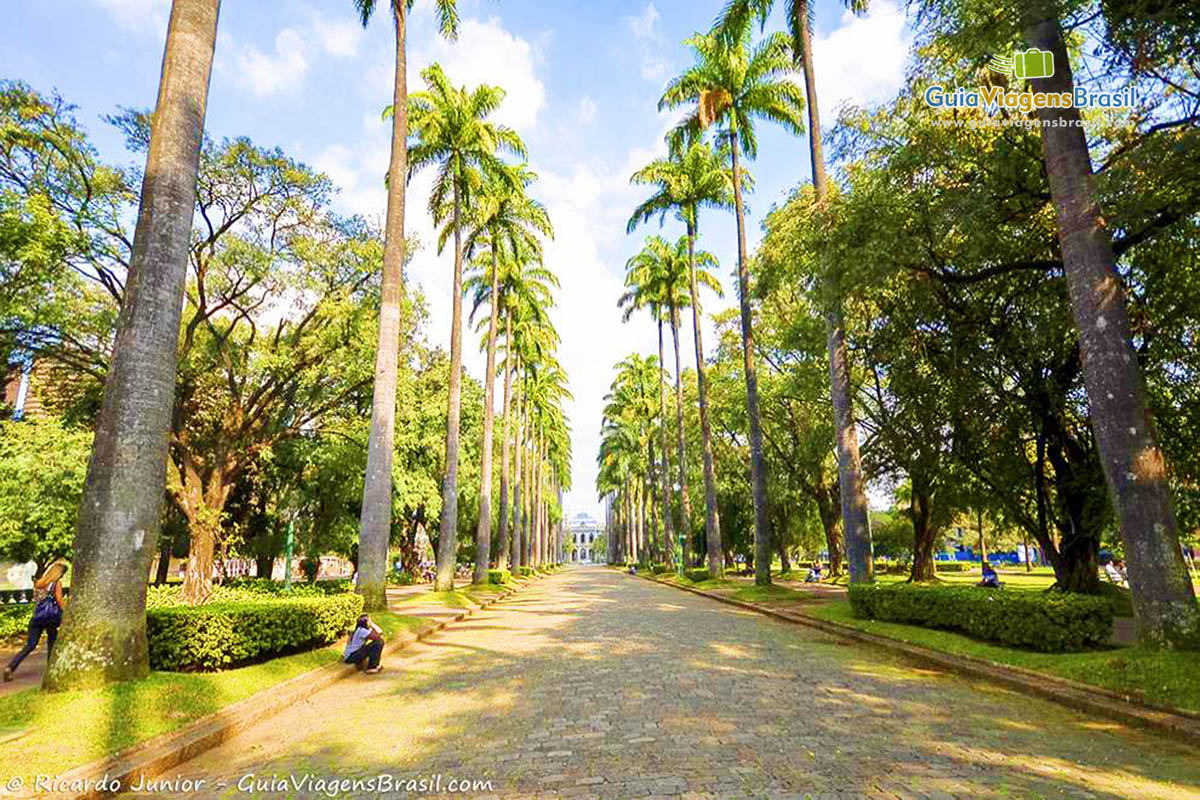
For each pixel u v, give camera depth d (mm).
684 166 28594
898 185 11359
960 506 17266
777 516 41125
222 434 21094
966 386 13656
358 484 27094
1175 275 10344
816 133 16953
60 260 14594
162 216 7527
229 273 19266
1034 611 8750
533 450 65812
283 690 7875
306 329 22031
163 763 5262
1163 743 5398
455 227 24125
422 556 51594
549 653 10984
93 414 19859
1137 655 7055
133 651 6863
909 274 11922
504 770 4996
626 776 4727
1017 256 11789
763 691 7547
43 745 5219
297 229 19688
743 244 23031
